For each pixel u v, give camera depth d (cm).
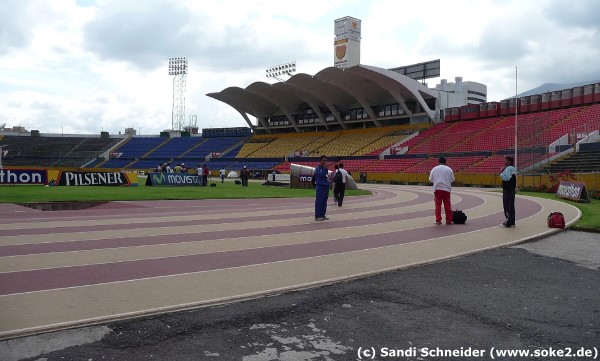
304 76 6028
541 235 1051
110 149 8525
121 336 422
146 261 751
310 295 565
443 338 429
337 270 695
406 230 1147
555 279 656
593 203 2047
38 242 927
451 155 4897
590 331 449
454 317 487
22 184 2947
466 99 7131
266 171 6316
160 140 8794
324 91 6512
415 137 5794
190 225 1227
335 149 6512
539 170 3381
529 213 1591
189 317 477
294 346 407
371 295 567
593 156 3200
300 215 1512
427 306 524
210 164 7581
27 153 8238
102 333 429
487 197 2528
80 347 396
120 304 510
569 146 3519
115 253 818
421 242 960
